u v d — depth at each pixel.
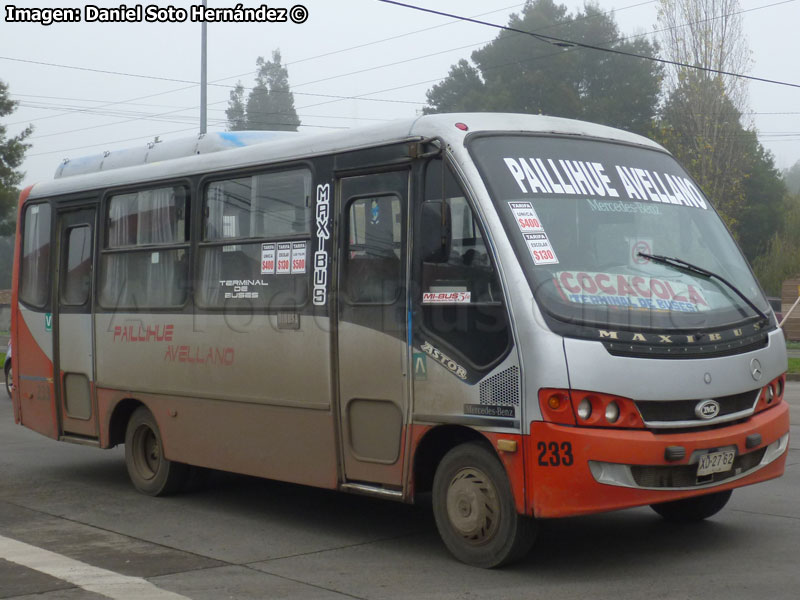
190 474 8.73
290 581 5.96
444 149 6.36
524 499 5.78
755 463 6.35
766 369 6.42
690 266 6.43
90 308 9.27
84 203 9.48
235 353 7.74
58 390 9.66
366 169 6.84
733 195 40.81
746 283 6.75
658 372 5.83
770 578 5.82
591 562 6.27
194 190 8.30
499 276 5.94
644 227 6.55
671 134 39.91
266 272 7.53
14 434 13.12
